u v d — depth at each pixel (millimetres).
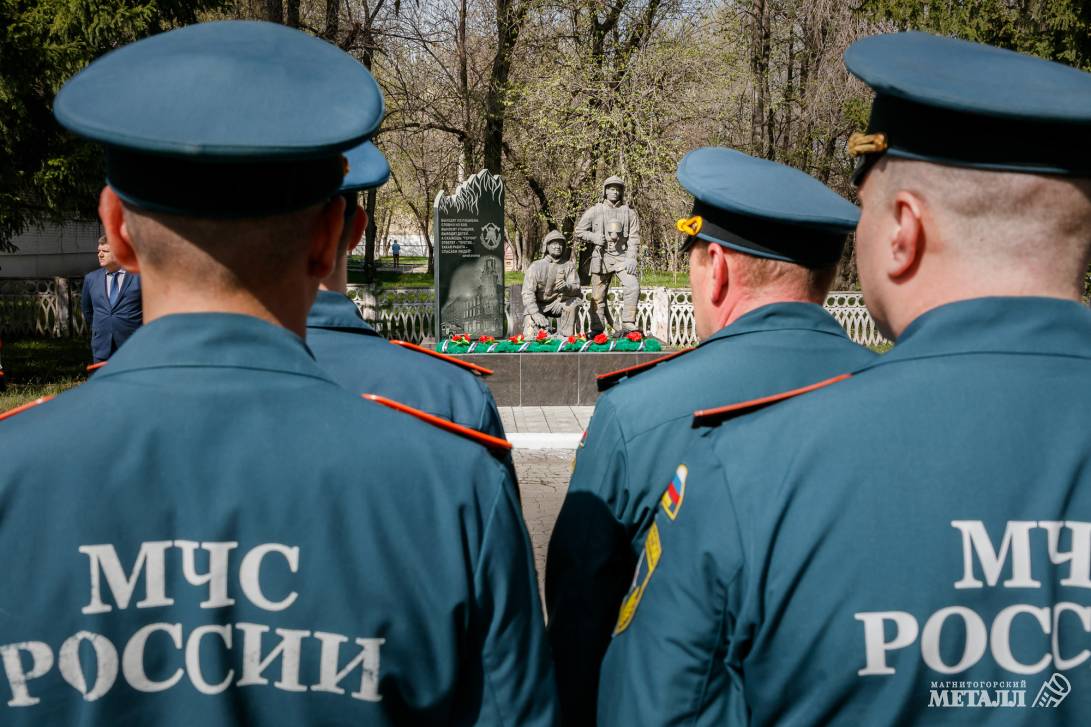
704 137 20938
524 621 1155
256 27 1189
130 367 1108
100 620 1026
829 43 19891
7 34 10000
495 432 2158
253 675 1055
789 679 1132
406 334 17344
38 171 10898
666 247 20734
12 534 1022
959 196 1158
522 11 20094
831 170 21922
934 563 1094
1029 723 1071
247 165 1038
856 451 1145
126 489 1050
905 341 1217
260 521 1063
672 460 1879
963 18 10883
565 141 19141
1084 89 1129
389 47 19422
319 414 1114
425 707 1098
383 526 1087
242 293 1117
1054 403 1140
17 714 1010
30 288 18031
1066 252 1172
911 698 1084
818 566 1120
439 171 24234
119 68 1073
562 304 12914
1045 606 1081
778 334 1996
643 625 1299
